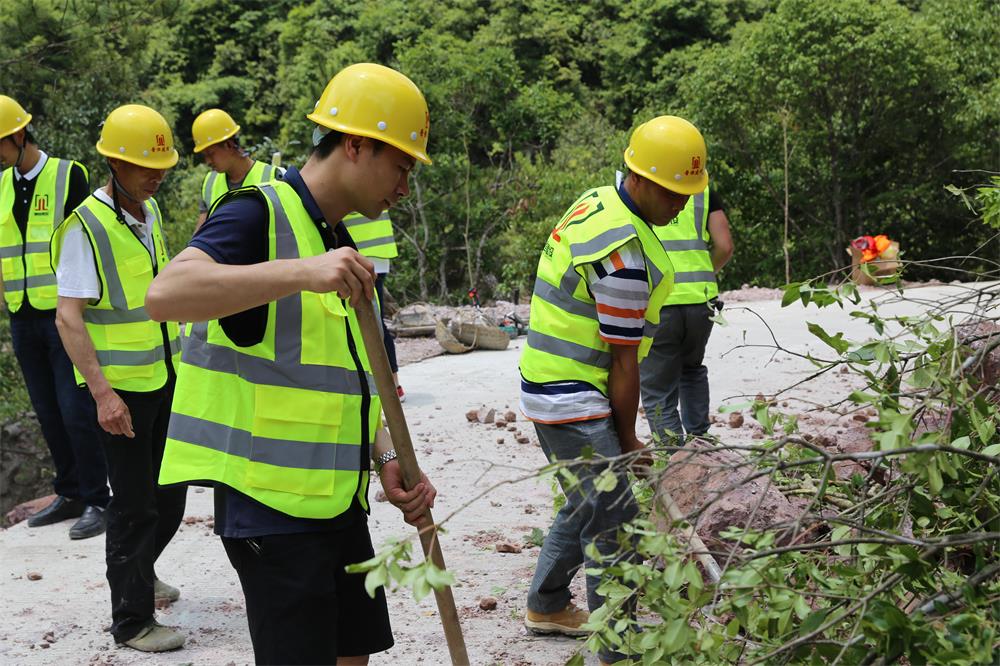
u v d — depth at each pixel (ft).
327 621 8.77
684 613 8.61
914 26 80.43
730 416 23.73
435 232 86.43
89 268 14.35
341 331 8.95
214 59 148.05
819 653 8.73
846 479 13.14
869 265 11.41
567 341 12.00
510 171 90.27
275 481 8.64
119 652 13.91
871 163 89.45
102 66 54.19
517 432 25.02
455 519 18.86
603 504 11.78
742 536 8.52
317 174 8.86
